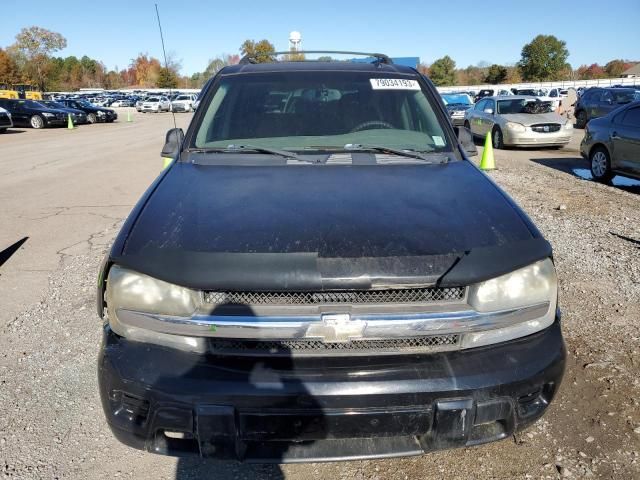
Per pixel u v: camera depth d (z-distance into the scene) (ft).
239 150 9.64
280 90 10.82
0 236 20.01
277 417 6.07
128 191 28.81
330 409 6.06
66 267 16.46
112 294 6.47
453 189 8.05
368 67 11.66
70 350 11.23
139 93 237.04
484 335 6.44
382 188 7.98
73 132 75.41
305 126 10.25
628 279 14.69
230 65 12.10
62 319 12.70
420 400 6.12
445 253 6.28
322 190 7.87
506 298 6.35
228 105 10.60
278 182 8.24
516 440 8.38
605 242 18.13
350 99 10.75
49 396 9.60
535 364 6.48
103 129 82.28
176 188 8.10
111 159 42.86
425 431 6.26
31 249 18.39
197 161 9.40
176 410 6.15
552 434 8.49
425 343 6.35
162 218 7.08
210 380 6.09
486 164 34.12
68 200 26.48
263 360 6.24
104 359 6.55
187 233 6.67
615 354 10.78
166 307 6.21
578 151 44.96
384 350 6.26
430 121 10.61
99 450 8.27
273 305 6.09
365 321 5.99
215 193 7.81
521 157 41.24
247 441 6.43
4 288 14.80
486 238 6.64
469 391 6.16
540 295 6.57
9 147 53.21
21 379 10.15
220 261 6.15
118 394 6.52
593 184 29.25
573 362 10.49
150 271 6.24
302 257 6.12
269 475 7.79
